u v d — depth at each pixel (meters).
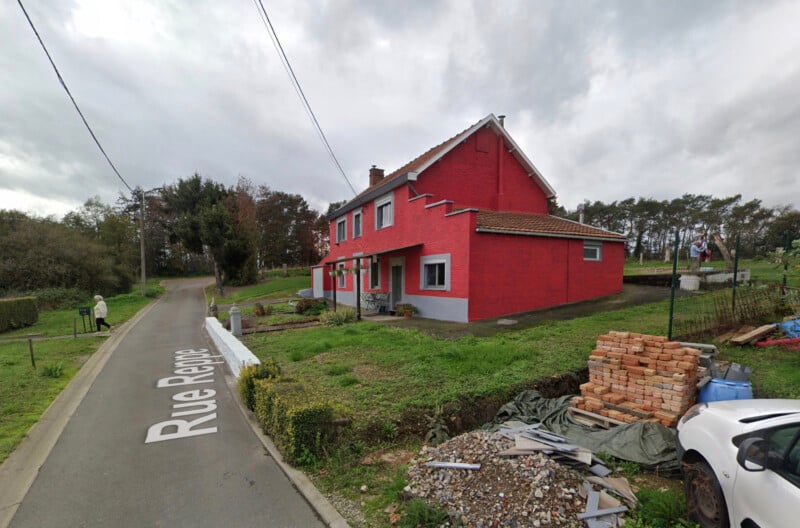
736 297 9.04
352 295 19.91
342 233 22.39
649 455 3.85
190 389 7.16
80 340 12.60
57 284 24.95
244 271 32.97
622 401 4.94
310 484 3.72
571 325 9.59
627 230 57.44
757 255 9.61
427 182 14.91
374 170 21.70
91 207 41.91
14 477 4.01
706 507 2.87
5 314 14.93
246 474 4.02
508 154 17.09
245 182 36.03
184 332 14.41
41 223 26.84
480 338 9.04
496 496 3.06
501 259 12.23
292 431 4.14
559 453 3.57
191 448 4.65
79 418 5.71
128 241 40.81
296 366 7.34
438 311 12.93
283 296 25.64
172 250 48.19
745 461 2.50
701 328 7.89
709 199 57.38
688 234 52.88
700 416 3.24
